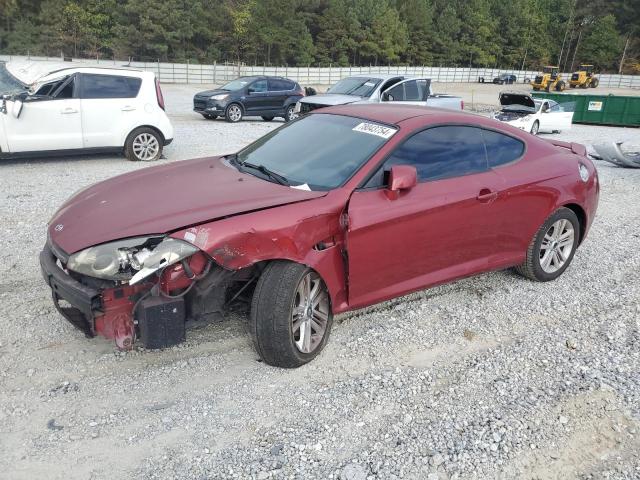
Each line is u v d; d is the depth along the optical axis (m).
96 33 61.78
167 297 2.98
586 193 4.96
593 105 25.16
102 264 2.89
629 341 3.95
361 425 2.92
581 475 2.65
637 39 97.75
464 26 95.75
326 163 3.78
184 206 3.25
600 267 5.45
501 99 20.36
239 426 2.87
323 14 78.19
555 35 106.38
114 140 9.86
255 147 4.40
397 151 3.78
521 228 4.52
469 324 4.12
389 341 3.81
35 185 7.91
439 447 2.78
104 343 3.59
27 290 4.34
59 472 2.50
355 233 3.44
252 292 3.50
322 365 3.48
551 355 3.72
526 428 2.95
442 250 3.99
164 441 2.74
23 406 2.94
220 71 52.19
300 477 2.54
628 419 3.07
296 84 19.89
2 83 10.95
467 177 4.09
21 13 62.41
